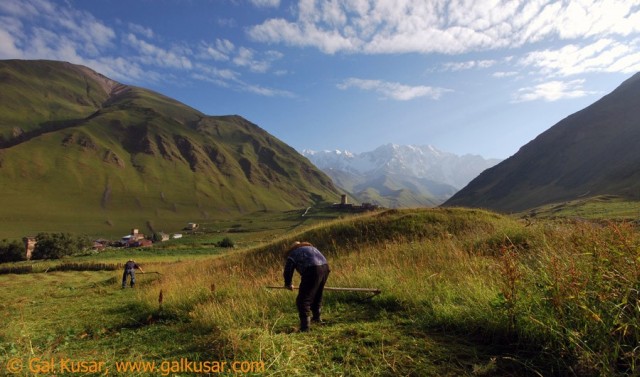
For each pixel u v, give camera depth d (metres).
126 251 66.06
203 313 7.46
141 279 21.45
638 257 3.88
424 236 17.33
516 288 4.64
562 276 4.27
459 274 7.04
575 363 3.51
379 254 11.82
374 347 4.50
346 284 8.12
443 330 4.94
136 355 5.34
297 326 5.85
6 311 12.59
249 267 18.33
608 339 3.45
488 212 20.44
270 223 137.88
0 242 60.56
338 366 4.02
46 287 23.31
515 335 4.36
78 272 35.16
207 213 188.50
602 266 4.20
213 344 5.08
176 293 10.52
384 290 7.05
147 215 169.62
